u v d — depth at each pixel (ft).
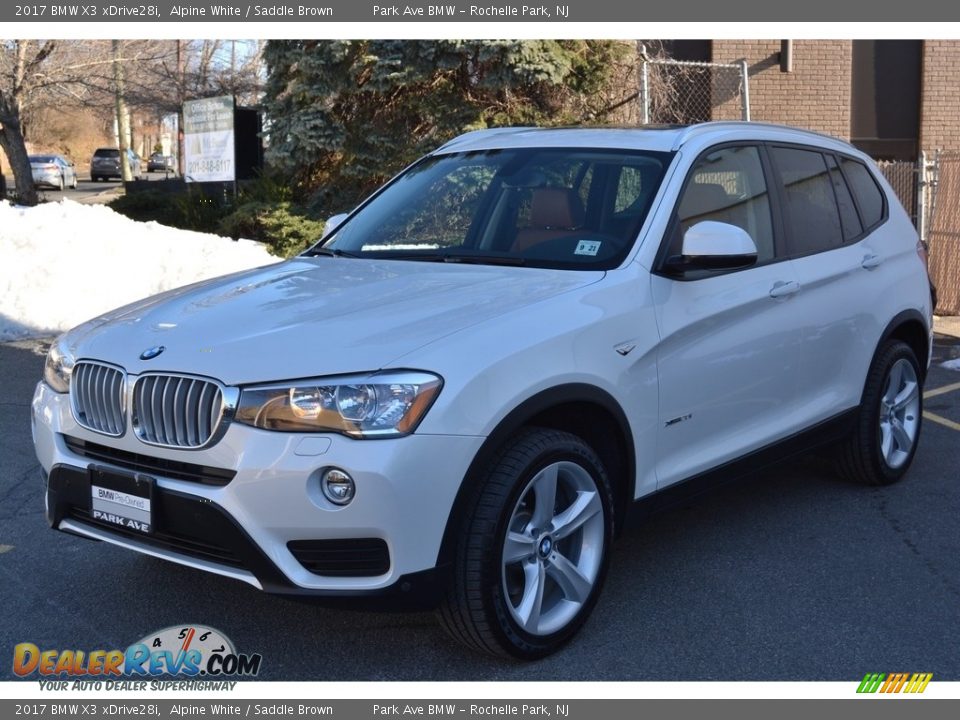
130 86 76.54
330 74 45.93
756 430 15.25
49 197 115.75
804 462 20.53
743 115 43.65
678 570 14.74
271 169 51.93
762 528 16.57
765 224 15.74
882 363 18.06
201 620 13.03
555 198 14.65
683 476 13.80
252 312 12.21
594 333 12.16
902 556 15.37
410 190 16.71
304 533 10.37
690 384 13.65
